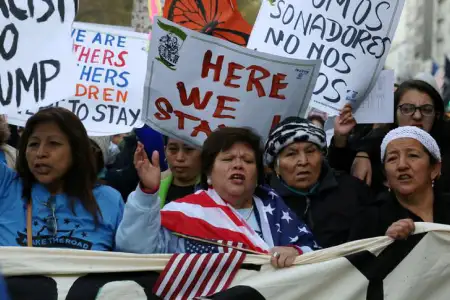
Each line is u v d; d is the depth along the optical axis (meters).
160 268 2.95
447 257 3.03
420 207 3.36
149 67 3.74
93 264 2.92
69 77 3.46
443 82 6.70
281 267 2.98
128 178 4.40
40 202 3.08
